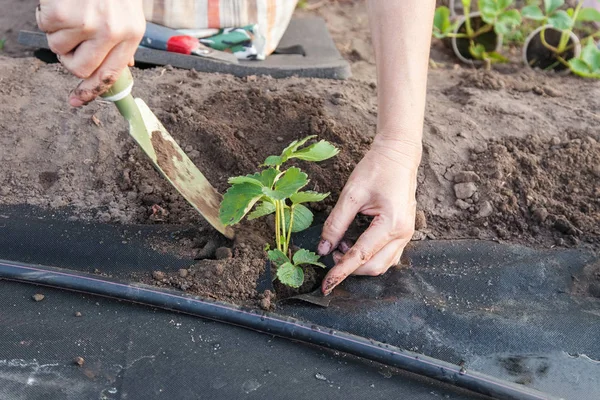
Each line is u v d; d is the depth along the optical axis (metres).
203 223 1.14
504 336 1.04
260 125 1.26
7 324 1.01
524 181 1.24
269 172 1.02
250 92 1.31
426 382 0.98
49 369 0.96
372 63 1.60
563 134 1.30
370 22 1.09
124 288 1.04
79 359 0.97
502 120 1.32
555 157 1.27
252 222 1.15
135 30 0.90
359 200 1.05
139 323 1.02
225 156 1.21
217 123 1.25
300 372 0.98
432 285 1.10
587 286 1.12
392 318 1.04
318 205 1.18
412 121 1.08
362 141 1.25
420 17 1.07
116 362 0.98
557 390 0.98
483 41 1.62
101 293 1.04
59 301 1.04
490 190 1.22
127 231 1.12
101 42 0.89
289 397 0.96
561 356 1.02
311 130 1.25
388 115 1.08
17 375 0.96
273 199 1.01
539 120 1.32
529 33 1.70
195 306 1.03
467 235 1.19
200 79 1.35
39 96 1.27
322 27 1.67
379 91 1.09
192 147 1.22
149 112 1.05
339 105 1.31
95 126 1.23
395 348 1.00
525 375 1.00
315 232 1.15
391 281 1.10
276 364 0.99
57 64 1.36
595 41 1.63
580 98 1.41
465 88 1.41
